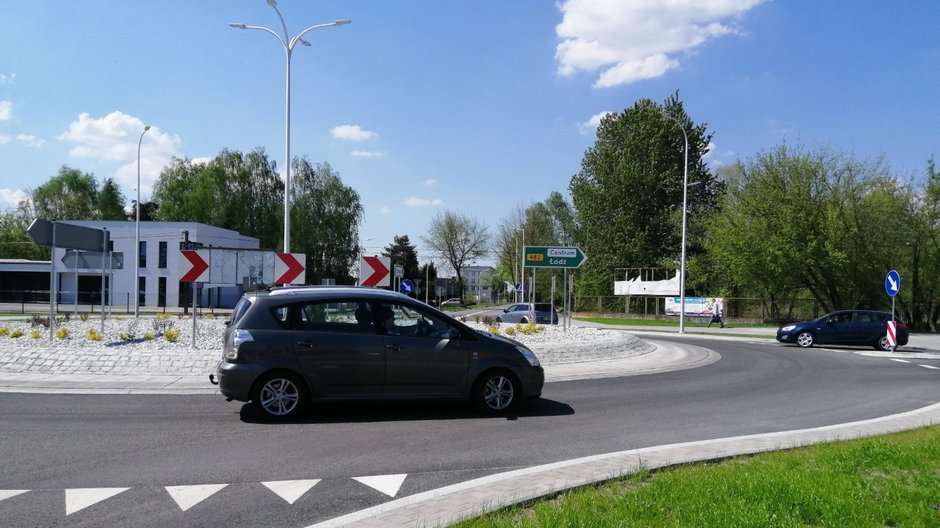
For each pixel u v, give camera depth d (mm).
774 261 37500
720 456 6438
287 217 21719
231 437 7434
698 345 24422
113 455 6594
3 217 73812
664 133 52062
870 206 37531
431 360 8672
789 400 10945
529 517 4539
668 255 51688
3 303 53656
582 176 56000
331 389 8406
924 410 10062
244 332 8312
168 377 11703
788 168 38625
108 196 72938
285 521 4738
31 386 10797
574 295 56000
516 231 75000
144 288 53500
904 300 40531
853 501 4762
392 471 6086
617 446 7191
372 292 8891
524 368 9055
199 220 62406
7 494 5324
